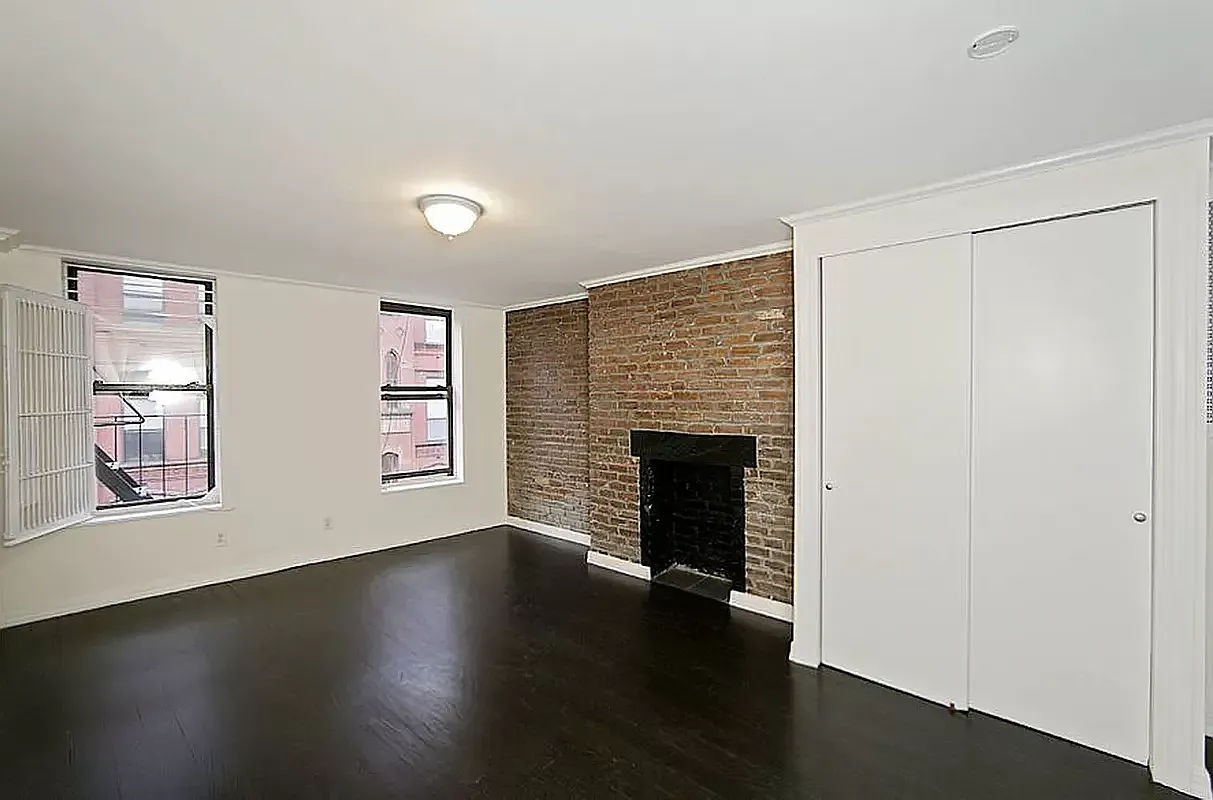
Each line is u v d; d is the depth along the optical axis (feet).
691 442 14.20
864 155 7.71
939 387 9.12
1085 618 7.93
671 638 11.64
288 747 8.03
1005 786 7.24
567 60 5.37
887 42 5.11
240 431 15.39
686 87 5.90
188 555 14.55
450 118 6.57
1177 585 7.22
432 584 14.90
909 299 9.40
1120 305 7.64
